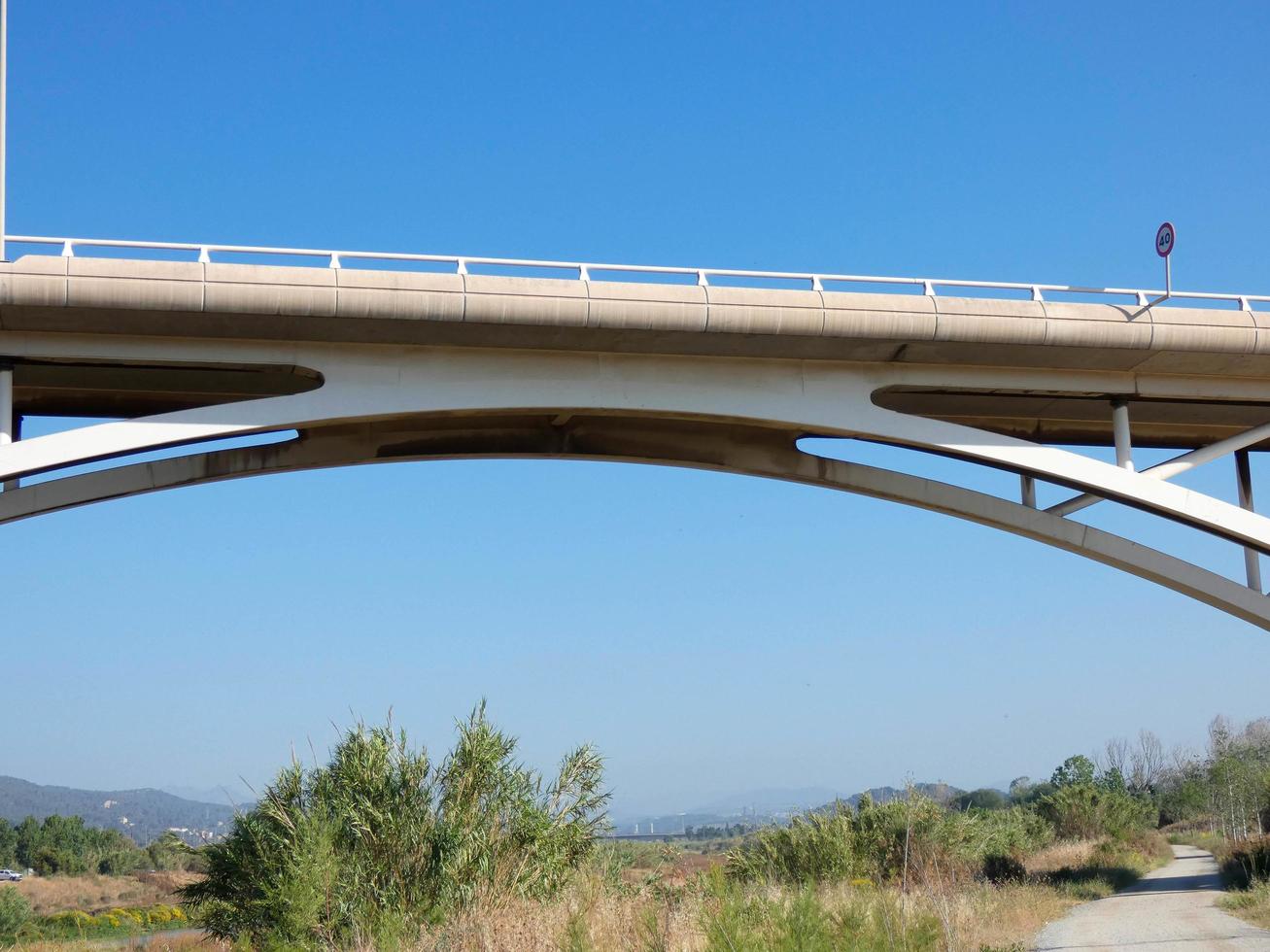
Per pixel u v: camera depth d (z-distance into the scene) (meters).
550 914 12.65
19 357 17.11
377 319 17.34
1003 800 98.88
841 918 11.24
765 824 28.52
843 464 21.53
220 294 16.64
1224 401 22.11
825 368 19.89
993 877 30.33
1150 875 37.12
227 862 18.64
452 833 15.78
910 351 19.58
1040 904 23.50
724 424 20.11
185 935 32.66
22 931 36.59
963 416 23.25
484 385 18.53
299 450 19.80
